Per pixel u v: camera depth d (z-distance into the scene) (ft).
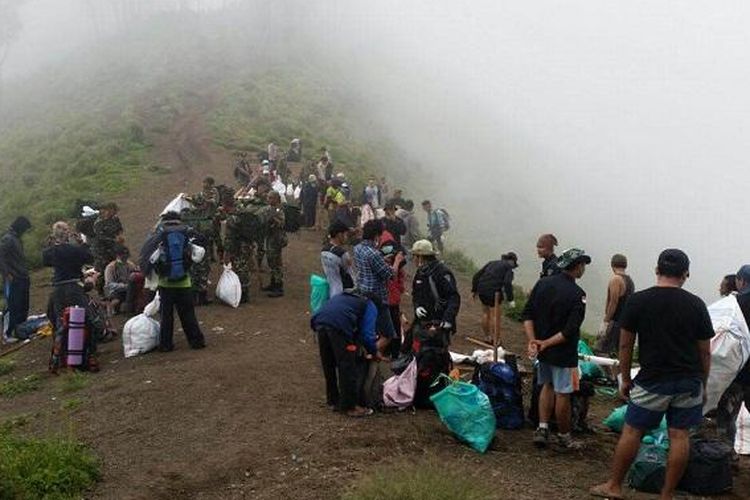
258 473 20.89
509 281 37.99
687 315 18.79
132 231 70.03
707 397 23.54
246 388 28.43
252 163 108.88
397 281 32.14
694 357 18.88
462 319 47.37
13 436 23.47
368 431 23.86
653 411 19.03
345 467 21.11
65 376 31.89
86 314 33.24
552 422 25.46
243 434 23.65
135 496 19.20
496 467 21.84
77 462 20.26
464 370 31.40
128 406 26.78
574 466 22.45
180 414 25.71
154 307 37.47
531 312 23.67
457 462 21.80
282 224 46.29
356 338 25.81
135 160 108.47
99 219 44.19
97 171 101.60
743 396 24.45
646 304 19.17
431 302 27.63
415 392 26.40
